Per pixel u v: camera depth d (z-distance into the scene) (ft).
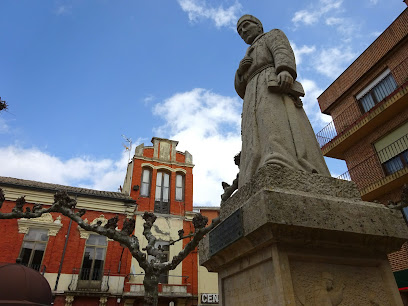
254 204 7.48
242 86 12.59
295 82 11.06
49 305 32.60
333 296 7.11
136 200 65.98
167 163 72.90
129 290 55.06
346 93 49.26
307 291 6.96
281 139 9.46
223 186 13.50
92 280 53.93
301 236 7.16
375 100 44.91
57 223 55.36
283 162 8.78
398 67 41.73
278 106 10.28
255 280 7.84
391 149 41.34
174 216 66.08
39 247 53.36
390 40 43.21
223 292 9.52
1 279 29.53
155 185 69.46
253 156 9.66
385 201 39.73
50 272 51.98
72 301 51.21
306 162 9.19
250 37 13.47
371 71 45.60
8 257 50.75
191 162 75.92
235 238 8.02
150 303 14.29
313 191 8.21
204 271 62.80
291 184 8.09
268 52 11.89
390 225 8.00
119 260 56.80
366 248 7.83
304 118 10.71
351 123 47.44
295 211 7.19
